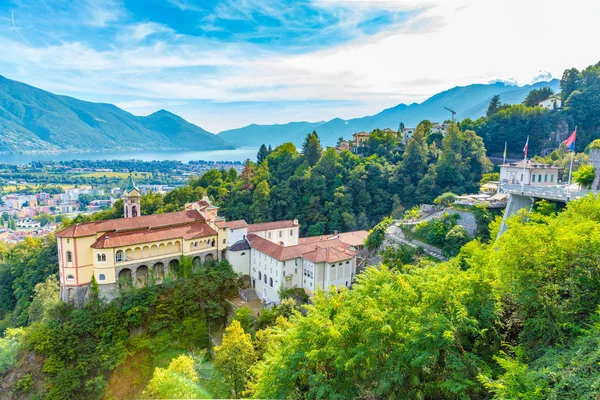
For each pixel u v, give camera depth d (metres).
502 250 36.47
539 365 28.31
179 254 86.56
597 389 22.53
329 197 145.38
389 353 33.66
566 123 157.75
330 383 34.28
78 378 68.44
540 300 32.53
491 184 115.62
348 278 86.69
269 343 53.19
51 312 74.38
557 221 40.09
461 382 29.11
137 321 75.12
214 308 82.88
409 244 87.06
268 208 141.88
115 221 81.56
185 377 49.47
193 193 153.25
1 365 67.25
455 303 32.16
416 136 163.00
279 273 82.88
